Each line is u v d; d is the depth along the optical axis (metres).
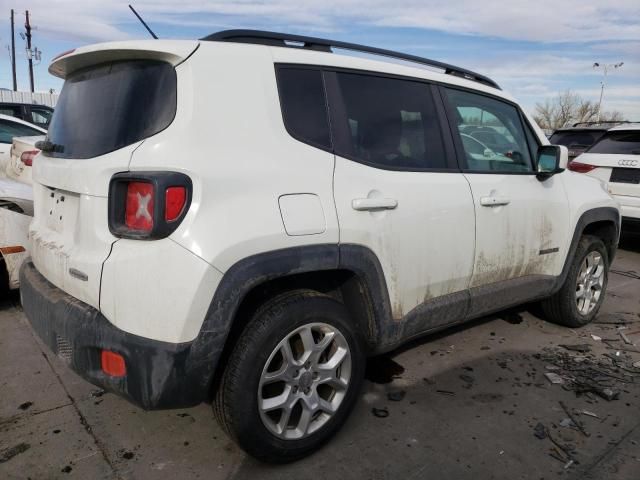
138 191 2.00
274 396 2.41
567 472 2.43
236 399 2.16
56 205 2.53
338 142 2.51
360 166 2.56
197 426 2.72
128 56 2.25
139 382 1.99
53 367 3.27
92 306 2.14
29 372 3.20
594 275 4.31
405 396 3.08
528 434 2.72
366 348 2.73
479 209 3.10
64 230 2.43
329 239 2.34
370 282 2.54
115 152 2.11
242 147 2.17
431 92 3.06
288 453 2.38
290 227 2.20
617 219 4.39
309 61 2.51
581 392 3.17
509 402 3.04
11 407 2.82
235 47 2.27
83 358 2.12
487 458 2.52
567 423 2.83
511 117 3.62
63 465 2.38
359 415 2.86
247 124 2.21
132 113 2.15
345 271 2.54
